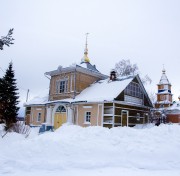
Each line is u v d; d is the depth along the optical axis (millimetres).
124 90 26094
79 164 8586
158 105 40531
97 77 31953
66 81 29875
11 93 31500
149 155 9273
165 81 42156
